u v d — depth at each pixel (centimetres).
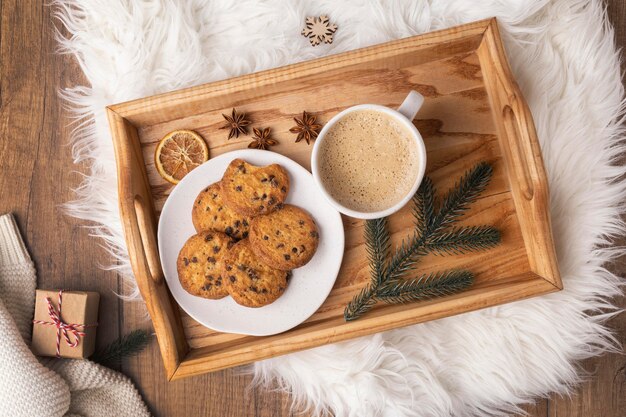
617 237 66
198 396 67
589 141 63
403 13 63
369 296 57
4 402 61
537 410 67
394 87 60
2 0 68
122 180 56
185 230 59
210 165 58
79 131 68
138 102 57
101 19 63
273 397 67
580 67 64
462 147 60
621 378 67
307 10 64
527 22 63
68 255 67
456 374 64
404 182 55
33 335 64
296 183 58
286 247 57
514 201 60
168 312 58
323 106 60
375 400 63
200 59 63
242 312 58
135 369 67
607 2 66
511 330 64
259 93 59
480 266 60
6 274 66
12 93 68
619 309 67
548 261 56
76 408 66
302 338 57
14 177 68
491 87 59
